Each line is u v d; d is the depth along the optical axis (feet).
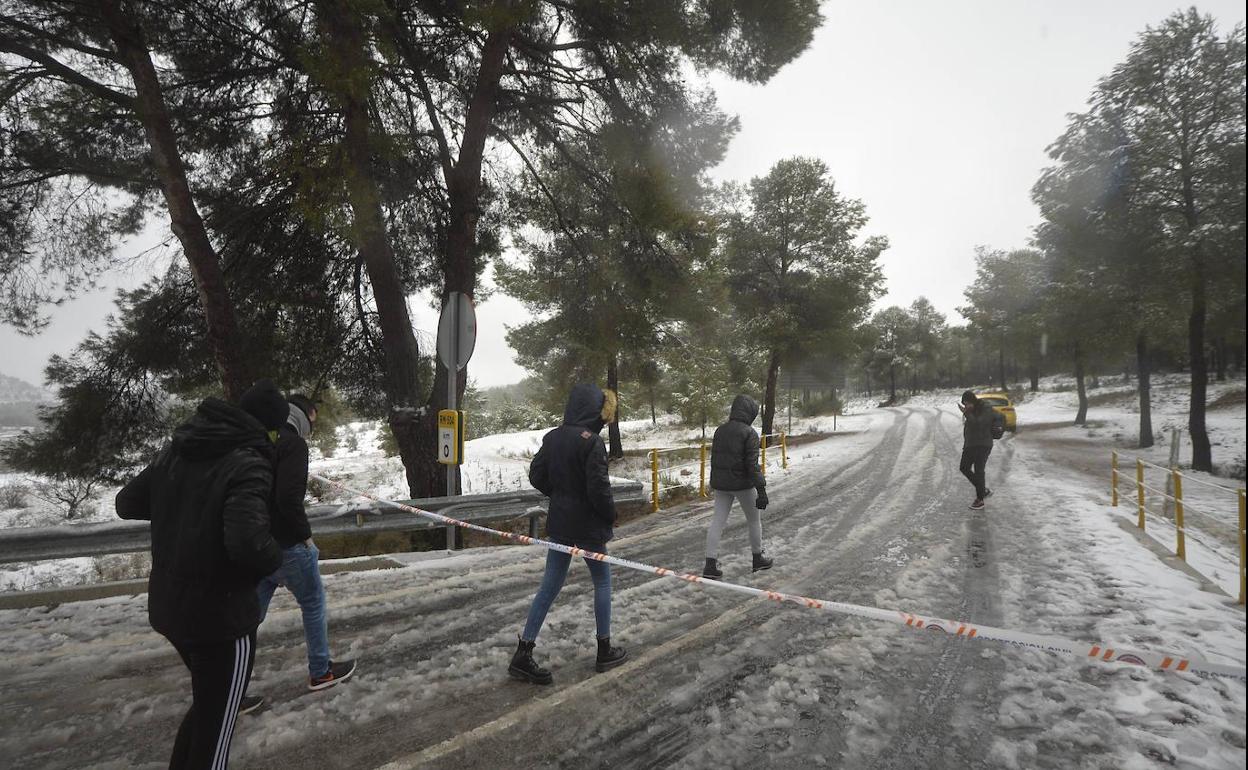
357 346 32.89
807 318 78.64
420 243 32.14
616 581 18.07
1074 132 52.08
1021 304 82.79
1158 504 31.24
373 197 21.57
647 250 32.58
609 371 62.90
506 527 26.45
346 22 20.45
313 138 22.65
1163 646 12.81
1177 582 17.29
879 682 11.57
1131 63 47.96
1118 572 18.43
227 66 25.03
